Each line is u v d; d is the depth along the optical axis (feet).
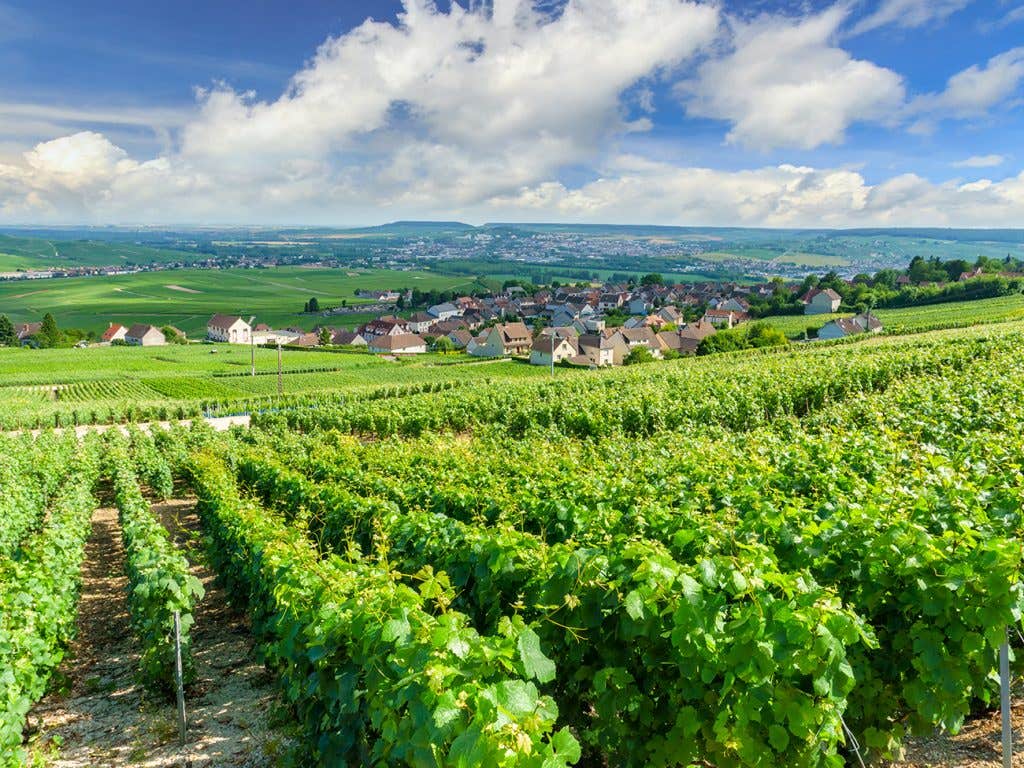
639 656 16.67
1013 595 14.76
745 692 14.17
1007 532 19.51
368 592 16.63
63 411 166.81
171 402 186.60
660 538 23.38
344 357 325.62
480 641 13.34
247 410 171.83
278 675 24.31
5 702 21.15
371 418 108.99
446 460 49.34
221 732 22.82
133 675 28.55
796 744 14.26
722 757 15.16
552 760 10.20
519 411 91.50
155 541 31.71
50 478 74.59
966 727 18.44
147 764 21.12
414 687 12.35
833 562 18.67
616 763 17.03
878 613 17.49
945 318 272.72
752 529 21.09
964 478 25.67
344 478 49.06
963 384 61.21
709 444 43.80
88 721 24.47
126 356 331.16
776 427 59.26
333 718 17.17
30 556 33.14
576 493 31.94
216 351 356.18
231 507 40.65
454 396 118.42
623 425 77.66
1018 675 18.34
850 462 32.89
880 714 16.66
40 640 25.23
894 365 88.84
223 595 39.45
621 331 347.97
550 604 17.61
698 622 14.24
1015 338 103.96
